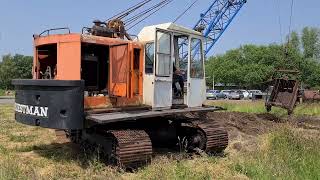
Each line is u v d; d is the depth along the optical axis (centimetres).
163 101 958
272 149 948
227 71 8050
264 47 8100
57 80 812
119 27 987
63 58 877
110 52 909
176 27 988
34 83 841
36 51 941
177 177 751
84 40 867
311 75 7238
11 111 2142
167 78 966
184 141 1033
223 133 1012
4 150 1009
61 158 930
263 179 746
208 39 1105
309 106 2525
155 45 934
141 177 789
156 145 1084
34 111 847
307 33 7556
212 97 5622
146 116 883
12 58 8475
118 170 823
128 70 890
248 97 5631
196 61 1054
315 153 894
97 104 876
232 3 3462
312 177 746
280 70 1752
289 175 748
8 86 8088
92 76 921
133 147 822
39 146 1083
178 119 1038
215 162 915
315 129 1519
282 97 1755
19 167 794
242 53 8306
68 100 808
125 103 920
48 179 745
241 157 929
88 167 843
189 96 1034
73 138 1080
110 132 839
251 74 7656
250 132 1377
